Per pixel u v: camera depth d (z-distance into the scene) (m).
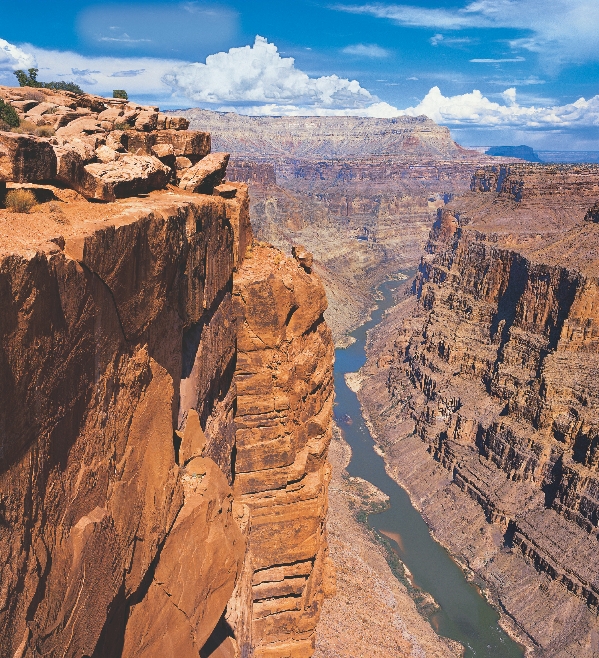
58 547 13.06
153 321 18.25
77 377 13.51
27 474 11.55
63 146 18.91
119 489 16.17
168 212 18.64
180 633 20.33
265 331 31.64
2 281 10.19
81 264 13.15
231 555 22.50
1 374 10.40
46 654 12.75
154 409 18.80
